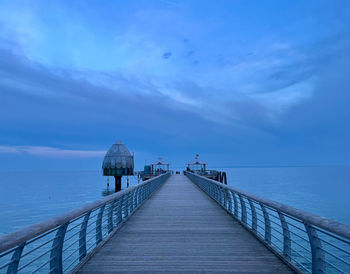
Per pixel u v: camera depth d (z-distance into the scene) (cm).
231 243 631
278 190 8188
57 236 399
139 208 1210
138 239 670
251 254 547
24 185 13738
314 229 386
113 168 4191
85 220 529
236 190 860
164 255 542
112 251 569
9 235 271
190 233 734
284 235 516
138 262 500
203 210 1148
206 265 484
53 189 10119
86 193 7994
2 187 12238
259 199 612
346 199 5769
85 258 502
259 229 2447
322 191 7881
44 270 1694
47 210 4791
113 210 757
